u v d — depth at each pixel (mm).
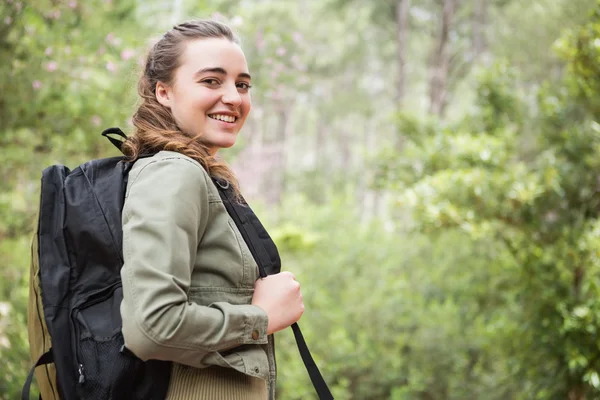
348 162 34188
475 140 4977
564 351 4035
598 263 3984
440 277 8422
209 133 1333
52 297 1171
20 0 3783
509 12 10625
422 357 7410
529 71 8945
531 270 4387
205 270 1210
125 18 6273
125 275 1102
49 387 1276
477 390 6742
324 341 7379
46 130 4520
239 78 1362
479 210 4430
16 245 4852
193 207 1156
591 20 4082
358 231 9812
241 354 1211
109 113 4656
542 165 4629
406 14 18578
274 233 9852
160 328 1060
